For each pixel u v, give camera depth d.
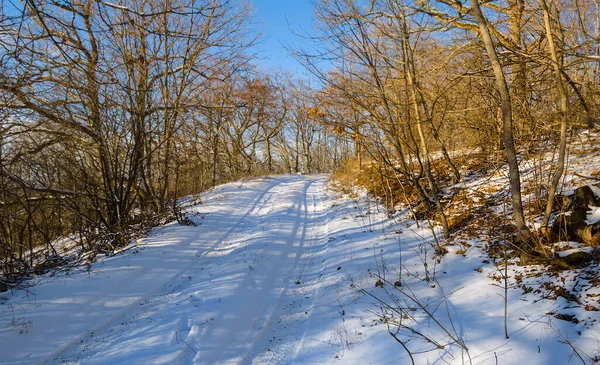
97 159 10.36
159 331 4.94
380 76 7.74
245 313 5.51
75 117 9.05
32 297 5.82
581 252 4.59
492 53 4.99
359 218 10.10
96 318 5.55
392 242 7.46
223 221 11.38
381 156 7.90
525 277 4.74
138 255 7.76
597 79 7.46
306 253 8.40
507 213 6.75
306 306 5.74
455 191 9.09
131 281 6.73
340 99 7.64
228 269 7.09
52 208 9.20
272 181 21.06
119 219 9.70
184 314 5.36
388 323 4.57
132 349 4.56
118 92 9.80
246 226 11.00
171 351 4.42
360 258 7.02
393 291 5.41
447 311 4.50
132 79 10.08
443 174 10.88
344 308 5.28
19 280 6.57
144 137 10.70
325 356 4.29
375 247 7.41
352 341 4.41
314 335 4.80
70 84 7.84
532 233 5.34
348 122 7.71
